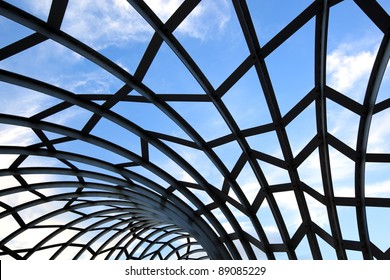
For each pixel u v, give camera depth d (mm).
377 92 17484
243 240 33406
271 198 27203
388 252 24453
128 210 49062
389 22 14898
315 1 15922
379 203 23234
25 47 17281
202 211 34938
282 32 17109
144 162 30797
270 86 19938
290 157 23609
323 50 16922
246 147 24562
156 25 16703
